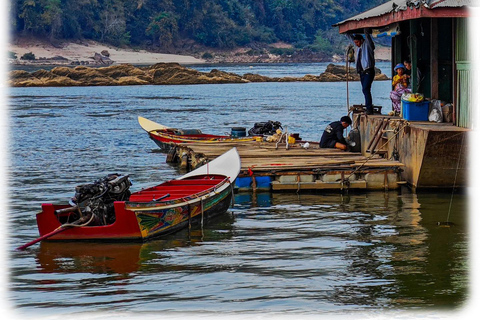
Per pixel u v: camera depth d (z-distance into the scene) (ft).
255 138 108.58
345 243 59.82
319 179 81.66
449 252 56.75
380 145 89.66
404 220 67.21
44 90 315.99
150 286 50.11
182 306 46.21
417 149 77.20
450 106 81.10
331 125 97.66
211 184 73.77
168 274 52.60
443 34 84.17
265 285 49.88
